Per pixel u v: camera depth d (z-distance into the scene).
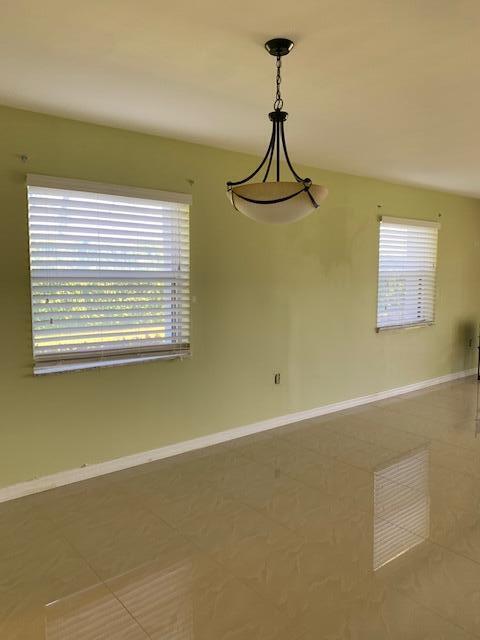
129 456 3.49
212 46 2.06
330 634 1.87
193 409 3.82
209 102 2.74
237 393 4.09
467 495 3.04
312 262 4.54
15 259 2.92
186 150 3.60
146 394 3.55
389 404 5.15
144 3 1.72
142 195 3.37
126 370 3.44
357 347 5.06
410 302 5.64
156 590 2.14
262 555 2.40
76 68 2.29
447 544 2.48
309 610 2.00
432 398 5.40
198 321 3.79
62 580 2.21
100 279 3.27
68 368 3.17
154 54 2.14
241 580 2.20
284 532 2.61
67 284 3.14
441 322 6.10
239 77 2.39
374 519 2.74
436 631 1.88
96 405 3.32
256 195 1.91
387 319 5.38
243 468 3.47
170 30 1.92
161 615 1.98
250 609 2.01
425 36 1.97
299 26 1.89
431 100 2.71
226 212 3.88
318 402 4.74
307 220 4.46
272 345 4.30
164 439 3.67
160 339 3.60
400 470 3.42
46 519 2.75
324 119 3.05
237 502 2.95
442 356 6.18
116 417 3.41
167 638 1.85
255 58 2.18
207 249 3.79
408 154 3.97
